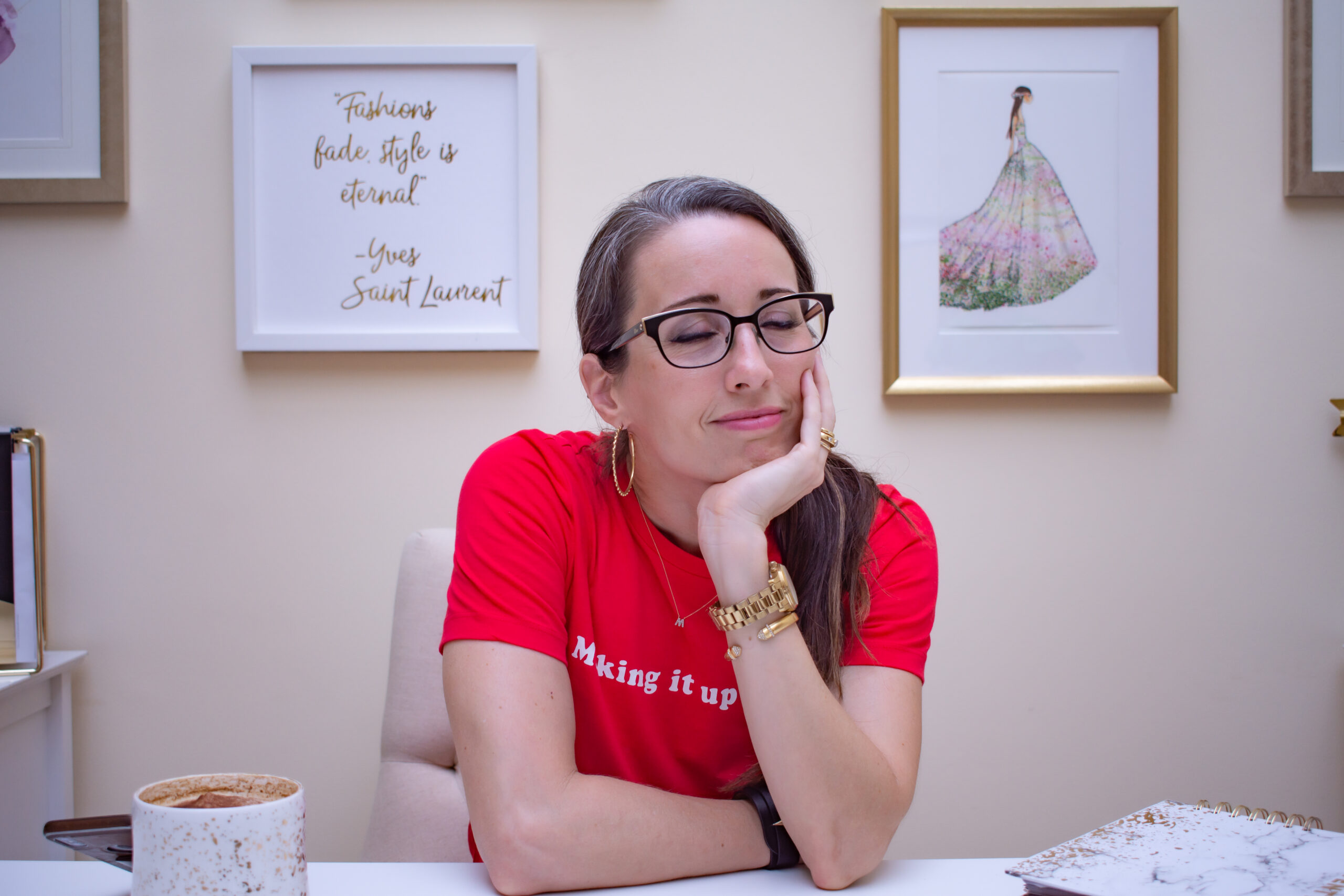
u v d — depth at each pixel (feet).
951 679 4.81
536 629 2.48
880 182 4.81
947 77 4.73
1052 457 4.82
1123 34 4.73
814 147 4.81
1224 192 4.83
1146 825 2.10
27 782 4.32
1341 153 4.77
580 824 2.11
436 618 3.88
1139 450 4.83
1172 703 4.85
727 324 2.51
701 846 2.17
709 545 2.41
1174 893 1.71
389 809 3.72
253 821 1.60
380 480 4.73
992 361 4.77
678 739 2.89
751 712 2.30
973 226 4.75
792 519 2.83
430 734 3.79
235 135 4.60
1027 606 4.83
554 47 4.75
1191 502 4.84
